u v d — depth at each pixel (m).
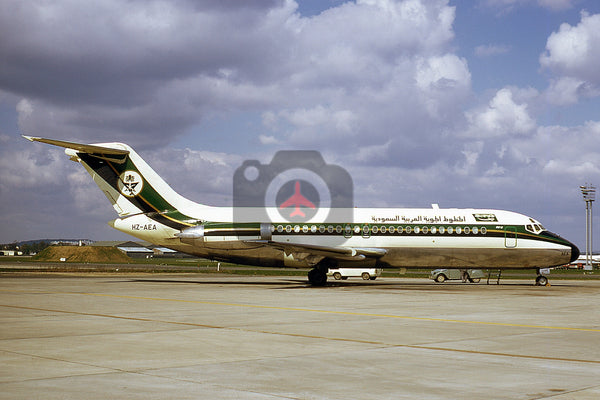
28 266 77.56
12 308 18.38
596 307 20.61
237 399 7.26
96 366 9.24
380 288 31.62
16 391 7.52
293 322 15.34
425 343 11.91
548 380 8.50
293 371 9.00
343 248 31.42
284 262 33.12
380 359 10.08
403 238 32.97
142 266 81.62
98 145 33.59
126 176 33.81
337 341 12.08
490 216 33.69
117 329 13.66
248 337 12.55
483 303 22.00
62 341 11.77
